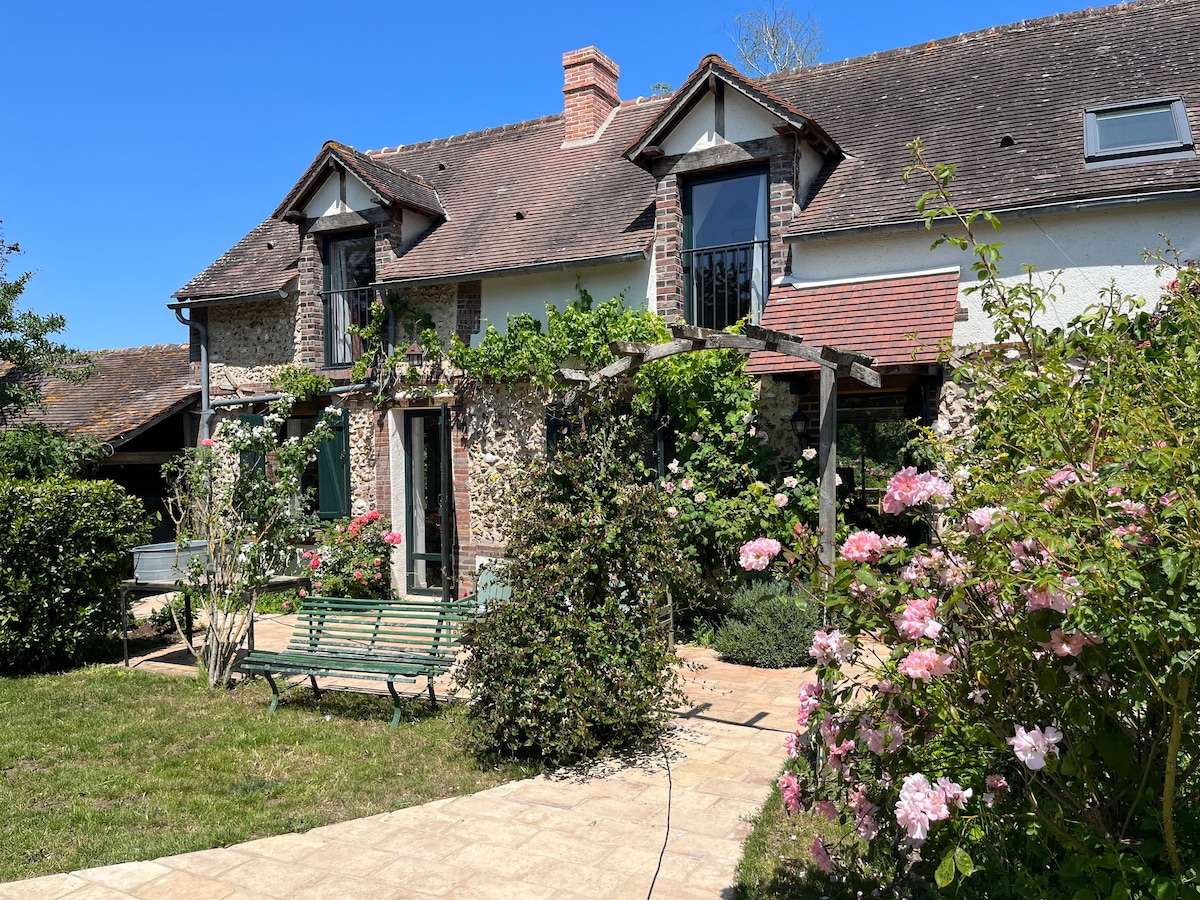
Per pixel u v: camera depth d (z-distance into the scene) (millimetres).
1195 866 2295
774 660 7246
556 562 5320
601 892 3609
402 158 14055
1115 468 2385
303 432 12430
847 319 7957
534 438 10023
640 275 9555
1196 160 7188
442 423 10430
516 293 10258
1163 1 9578
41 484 7969
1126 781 2570
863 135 9656
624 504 5406
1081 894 2324
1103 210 7359
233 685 7133
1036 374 3318
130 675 7555
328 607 6719
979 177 8117
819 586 3148
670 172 9375
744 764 5105
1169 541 2201
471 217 11609
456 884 3695
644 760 5207
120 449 13648
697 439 8453
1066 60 9406
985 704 2688
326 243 11891
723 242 9492
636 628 5445
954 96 9641
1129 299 3955
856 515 8305
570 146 12422
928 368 7574
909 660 2592
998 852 2693
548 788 4789
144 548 7734
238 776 5035
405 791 4785
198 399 13250
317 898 3590
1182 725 2316
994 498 2539
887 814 3014
